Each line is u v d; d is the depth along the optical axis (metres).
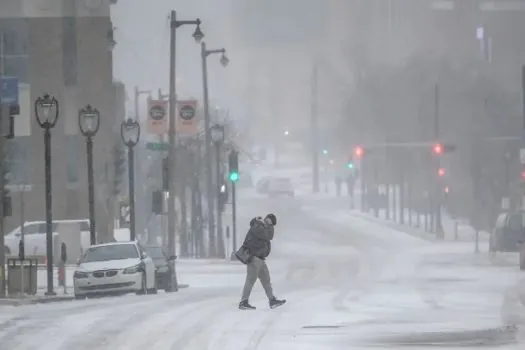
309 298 88.00
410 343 53.53
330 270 152.88
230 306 78.62
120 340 55.34
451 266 153.75
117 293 98.88
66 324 64.25
